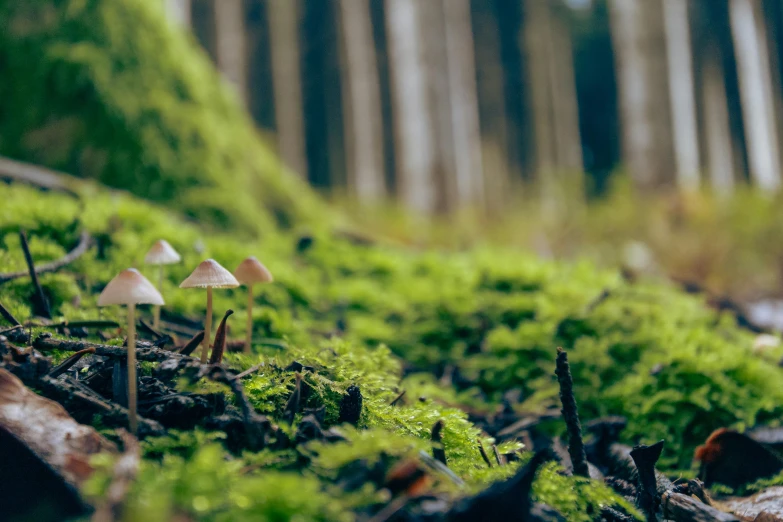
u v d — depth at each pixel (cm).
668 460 37
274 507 26
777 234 120
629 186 161
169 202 70
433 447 30
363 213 172
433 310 54
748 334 53
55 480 27
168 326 40
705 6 218
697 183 155
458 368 47
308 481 26
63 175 64
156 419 30
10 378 28
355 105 218
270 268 52
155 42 77
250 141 89
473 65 246
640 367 42
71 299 40
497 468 30
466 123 240
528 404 41
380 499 27
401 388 38
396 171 220
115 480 26
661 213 138
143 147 70
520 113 250
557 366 31
